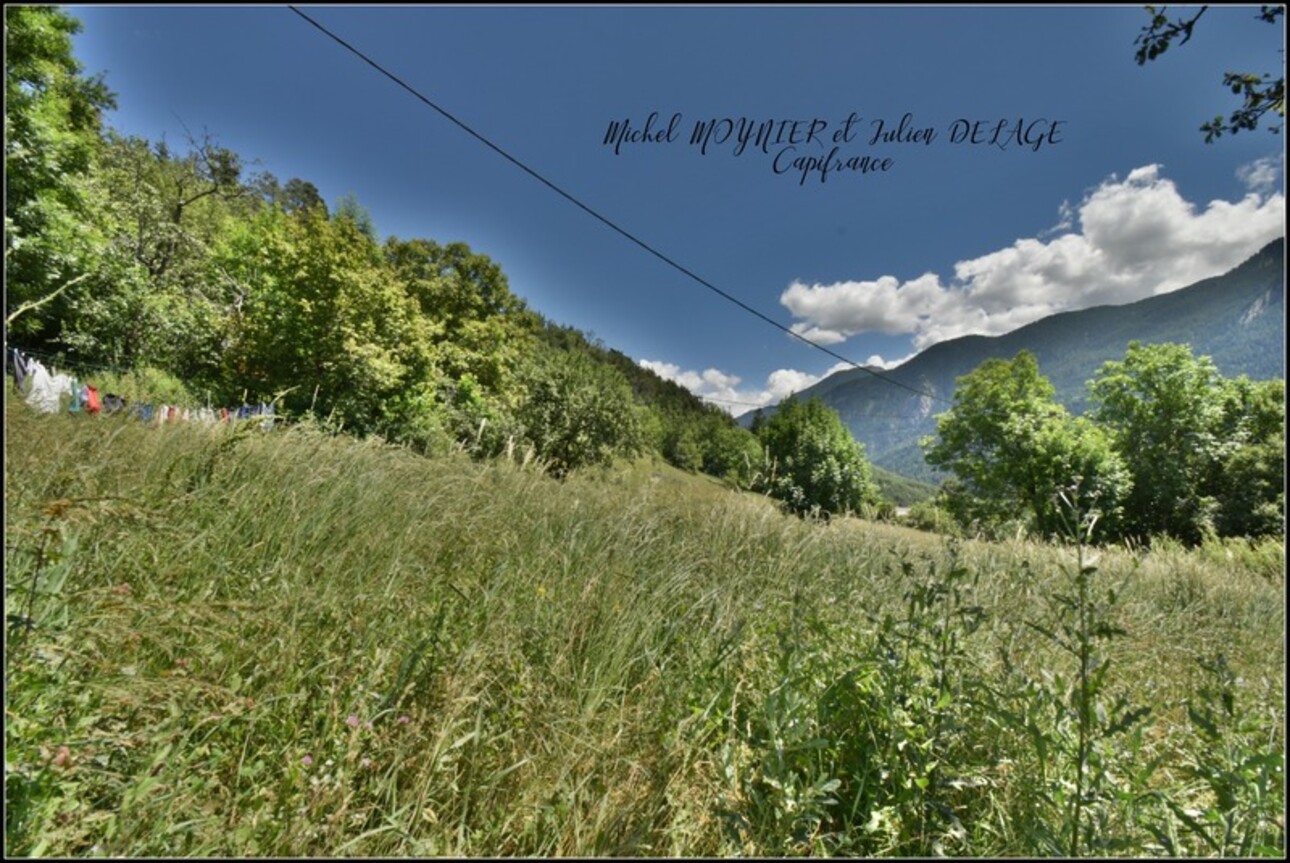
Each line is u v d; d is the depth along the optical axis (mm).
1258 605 4129
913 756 1480
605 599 2182
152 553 1867
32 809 1029
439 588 2150
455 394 18844
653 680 1886
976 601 2590
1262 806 1359
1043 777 1422
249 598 1807
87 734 1161
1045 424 23141
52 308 10930
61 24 10312
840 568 3498
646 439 19750
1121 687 2291
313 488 2717
